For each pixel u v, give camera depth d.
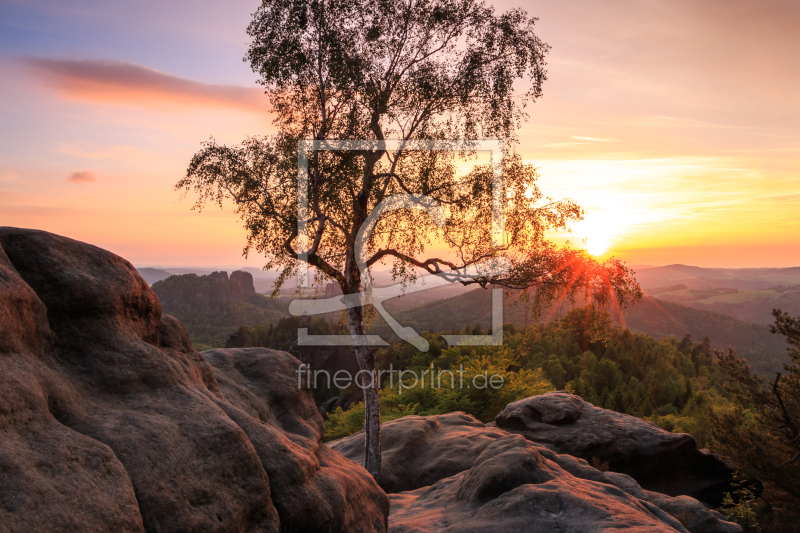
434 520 8.23
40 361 3.34
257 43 12.27
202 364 5.20
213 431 3.80
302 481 4.49
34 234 3.83
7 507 2.27
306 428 6.06
